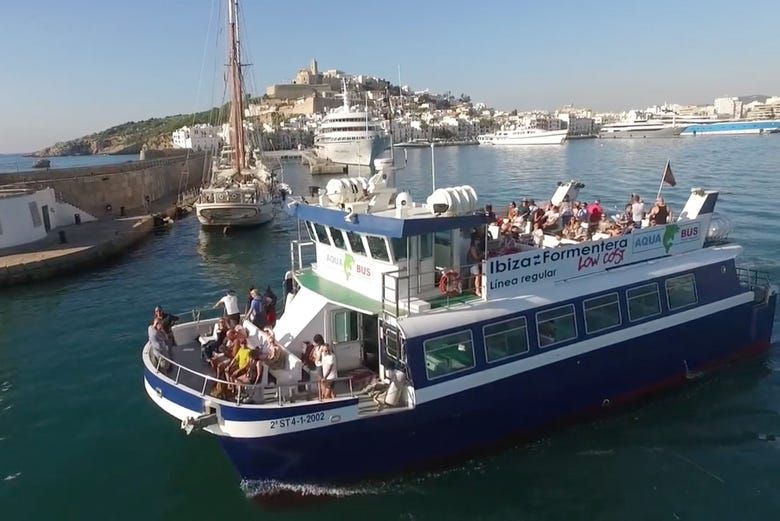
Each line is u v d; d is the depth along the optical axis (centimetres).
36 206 4653
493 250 1712
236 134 7238
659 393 1889
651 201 5816
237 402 1320
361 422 1373
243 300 3400
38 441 1806
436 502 1445
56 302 3356
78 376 2294
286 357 1476
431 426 1456
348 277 1669
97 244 4397
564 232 1945
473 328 1482
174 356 1661
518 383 1555
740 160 10288
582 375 1673
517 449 1634
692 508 1422
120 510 1463
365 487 1477
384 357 1471
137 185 7319
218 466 1633
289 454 1360
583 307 1662
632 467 1571
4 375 2334
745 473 1539
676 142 17975
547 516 1405
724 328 1991
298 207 1733
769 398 1883
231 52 7044
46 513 1462
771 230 4169
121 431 1847
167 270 4178
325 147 14050
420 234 1445
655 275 1816
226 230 5756
